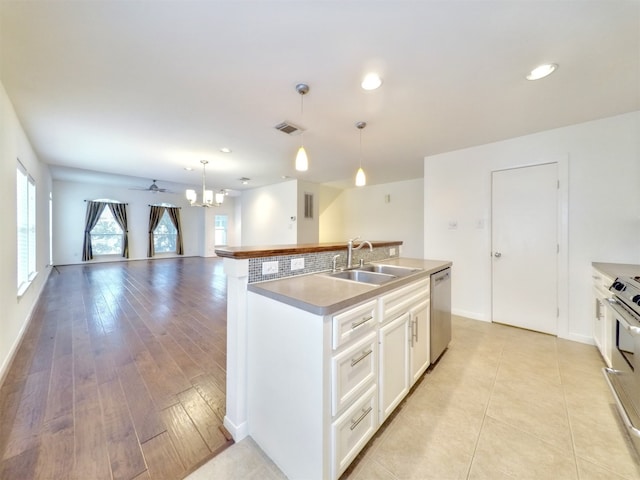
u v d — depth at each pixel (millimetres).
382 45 1580
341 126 2799
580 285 2715
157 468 1292
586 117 2553
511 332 2975
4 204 2164
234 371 1511
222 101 2268
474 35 1493
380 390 1495
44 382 1976
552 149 2852
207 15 1361
